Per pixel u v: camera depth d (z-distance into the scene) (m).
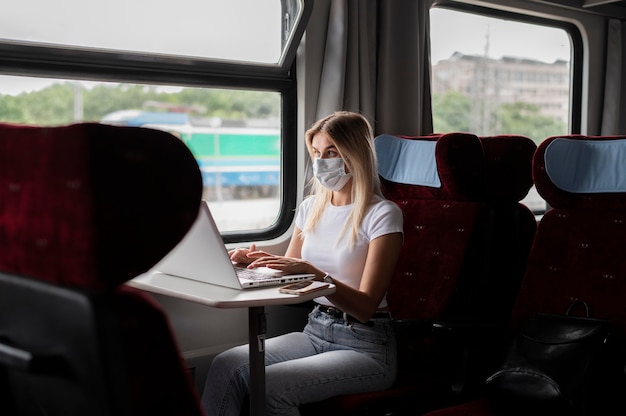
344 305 2.03
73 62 2.39
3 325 0.92
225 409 2.09
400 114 3.18
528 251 2.65
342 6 2.90
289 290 1.73
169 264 1.96
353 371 2.07
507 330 2.25
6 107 2.32
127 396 0.81
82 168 0.76
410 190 2.70
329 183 2.27
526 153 2.63
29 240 0.84
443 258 2.51
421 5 3.23
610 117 4.34
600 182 2.28
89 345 0.80
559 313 2.26
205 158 2.79
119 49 2.50
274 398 1.93
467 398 2.27
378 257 2.14
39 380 0.91
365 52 3.00
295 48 2.86
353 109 2.98
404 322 2.29
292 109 2.96
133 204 0.79
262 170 2.95
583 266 2.25
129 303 0.82
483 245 2.48
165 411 0.84
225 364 2.13
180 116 2.70
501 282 2.54
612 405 1.99
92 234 0.77
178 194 0.83
